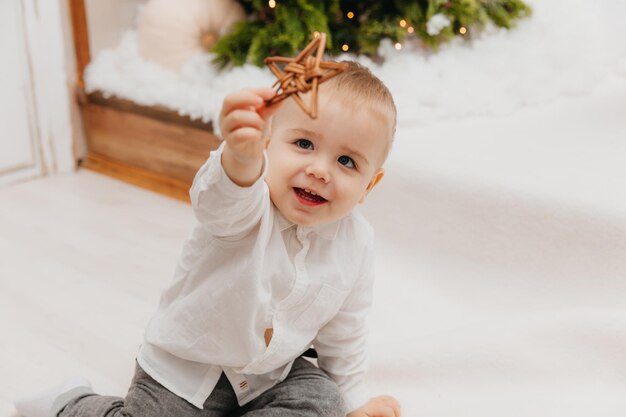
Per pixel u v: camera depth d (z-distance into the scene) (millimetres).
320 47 666
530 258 1360
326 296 887
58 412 944
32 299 1357
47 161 2033
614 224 1277
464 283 1409
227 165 728
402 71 1783
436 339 1183
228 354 865
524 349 1163
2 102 1902
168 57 1954
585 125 1610
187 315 858
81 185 1979
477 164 1453
